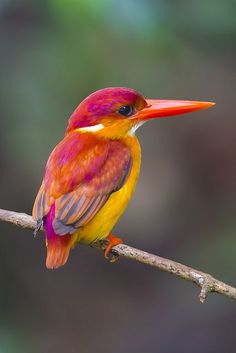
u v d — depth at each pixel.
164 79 11.48
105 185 7.41
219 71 12.99
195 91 12.54
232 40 11.12
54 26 10.75
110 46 10.58
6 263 13.40
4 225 13.48
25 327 13.09
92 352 13.20
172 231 13.78
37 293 13.51
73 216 7.18
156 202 13.80
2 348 12.04
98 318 13.73
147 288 14.06
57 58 10.63
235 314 12.42
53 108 10.66
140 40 10.37
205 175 13.98
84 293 13.91
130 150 7.74
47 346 13.05
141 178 13.75
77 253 14.26
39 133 10.72
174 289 13.41
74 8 9.93
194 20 10.70
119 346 13.14
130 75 10.82
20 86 10.70
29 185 12.40
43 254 13.65
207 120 13.92
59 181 7.32
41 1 10.87
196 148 13.92
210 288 6.88
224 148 13.96
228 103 13.55
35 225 7.68
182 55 11.61
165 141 13.86
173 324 12.84
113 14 10.03
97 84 10.62
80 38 10.51
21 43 11.05
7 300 13.25
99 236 7.48
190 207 13.88
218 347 12.14
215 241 12.71
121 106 7.77
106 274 14.21
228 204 13.90
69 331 13.41
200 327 12.52
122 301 13.95
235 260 12.15
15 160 11.71
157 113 7.89
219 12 10.73
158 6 10.38
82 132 7.71
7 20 11.16
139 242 13.75
